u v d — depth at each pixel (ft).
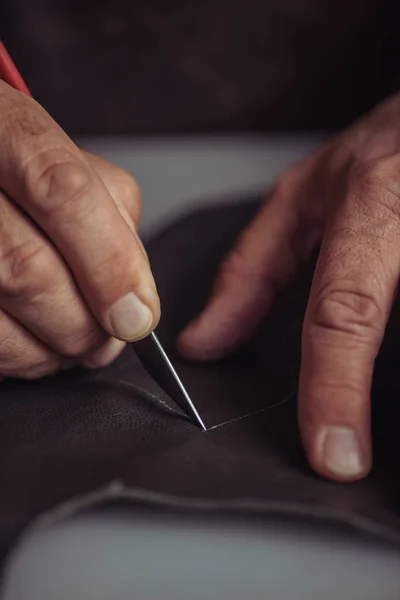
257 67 1.90
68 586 0.76
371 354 0.96
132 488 0.81
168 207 1.64
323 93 1.94
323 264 1.04
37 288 0.98
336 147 1.29
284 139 1.94
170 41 1.87
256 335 1.23
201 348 1.20
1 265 0.97
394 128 1.27
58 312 1.00
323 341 0.96
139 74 1.90
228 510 0.80
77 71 1.90
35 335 1.04
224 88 1.92
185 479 0.85
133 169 1.78
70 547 0.77
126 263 0.97
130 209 1.14
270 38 1.87
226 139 1.95
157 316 1.00
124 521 0.79
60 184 0.94
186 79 1.91
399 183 1.10
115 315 0.99
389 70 1.92
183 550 0.78
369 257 1.02
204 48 1.88
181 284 1.30
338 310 0.97
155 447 0.92
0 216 0.97
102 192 0.96
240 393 1.07
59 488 0.82
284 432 0.97
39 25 1.84
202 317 1.21
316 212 1.26
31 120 0.97
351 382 0.94
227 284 1.24
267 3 1.83
